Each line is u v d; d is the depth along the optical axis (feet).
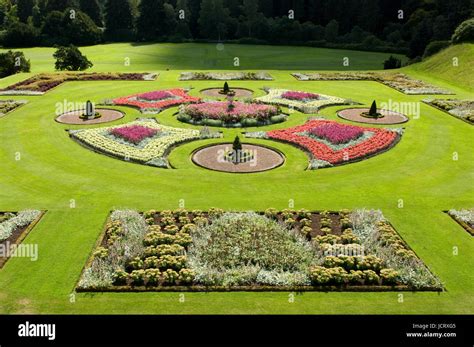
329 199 89.35
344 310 57.62
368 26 409.28
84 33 401.49
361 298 59.93
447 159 112.98
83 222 78.89
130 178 99.14
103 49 377.09
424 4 396.57
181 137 124.88
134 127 130.31
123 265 65.51
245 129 136.46
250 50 373.20
